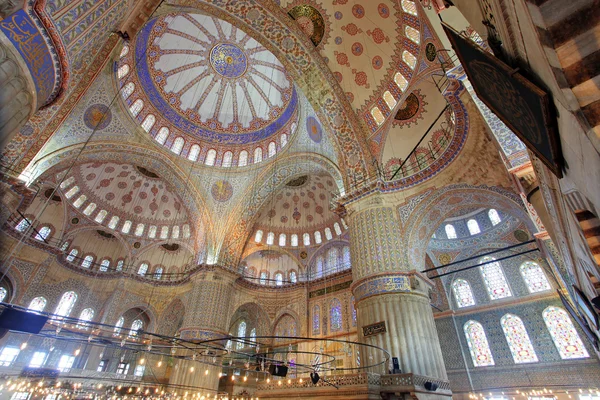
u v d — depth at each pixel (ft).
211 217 66.28
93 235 71.97
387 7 39.17
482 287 53.11
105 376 60.13
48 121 41.19
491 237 53.57
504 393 45.68
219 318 58.49
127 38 31.24
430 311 37.04
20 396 49.98
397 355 32.96
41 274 60.90
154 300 71.56
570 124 6.57
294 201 73.36
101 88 51.03
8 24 17.97
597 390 39.81
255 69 66.39
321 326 61.98
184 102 65.82
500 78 9.37
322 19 44.50
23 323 17.17
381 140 46.78
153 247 75.61
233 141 69.46
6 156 40.75
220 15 44.83
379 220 41.86
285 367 29.19
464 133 35.42
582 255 13.57
